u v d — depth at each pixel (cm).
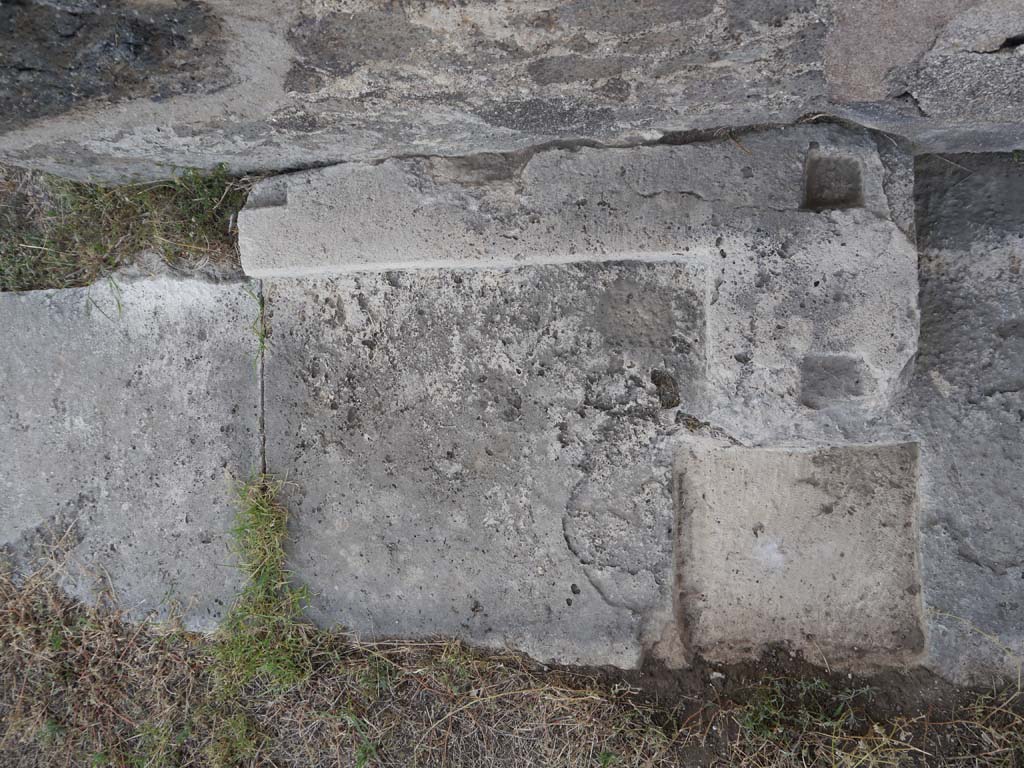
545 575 195
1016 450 173
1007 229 175
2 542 227
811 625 192
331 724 209
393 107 162
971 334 175
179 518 216
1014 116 158
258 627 209
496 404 195
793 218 168
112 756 221
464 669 200
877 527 188
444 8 130
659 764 190
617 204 176
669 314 184
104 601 222
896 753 177
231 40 140
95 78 151
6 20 135
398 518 202
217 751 213
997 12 126
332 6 130
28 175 227
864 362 168
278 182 195
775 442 178
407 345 200
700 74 149
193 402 214
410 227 186
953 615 176
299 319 206
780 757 183
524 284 192
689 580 198
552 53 142
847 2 129
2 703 227
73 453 223
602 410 189
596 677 195
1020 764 171
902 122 162
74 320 222
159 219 211
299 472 207
